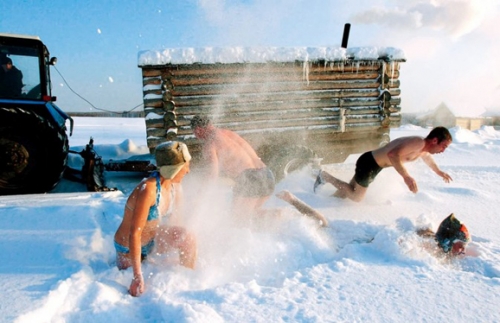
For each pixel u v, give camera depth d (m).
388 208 4.69
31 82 5.98
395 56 7.14
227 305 2.25
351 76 7.06
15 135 5.63
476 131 18.03
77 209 4.18
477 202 4.96
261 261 3.03
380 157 4.77
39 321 2.07
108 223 3.90
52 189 6.05
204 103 6.38
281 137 6.79
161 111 6.21
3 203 4.80
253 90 6.57
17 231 3.54
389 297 2.35
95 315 2.15
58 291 2.32
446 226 3.11
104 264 2.96
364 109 7.23
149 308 2.28
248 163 3.78
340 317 2.12
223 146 3.79
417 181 6.38
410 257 2.99
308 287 2.51
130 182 6.93
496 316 2.11
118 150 8.92
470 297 2.33
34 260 2.90
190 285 2.64
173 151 2.66
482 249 3.18
